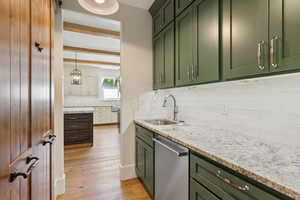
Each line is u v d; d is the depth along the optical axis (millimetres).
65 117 3707
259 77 1022
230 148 1046
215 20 1263
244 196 749
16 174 691
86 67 6973
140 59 2438
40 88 1080
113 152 3510
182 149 1250
